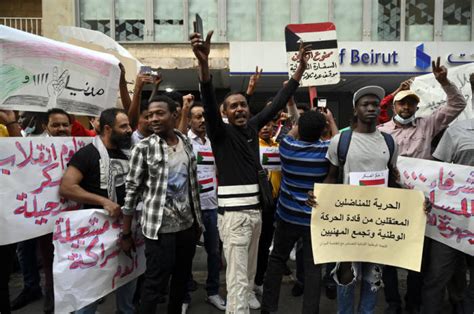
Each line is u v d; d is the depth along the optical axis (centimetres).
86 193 300
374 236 311
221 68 1038
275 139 470
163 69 1044
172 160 302
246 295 313
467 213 315
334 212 311
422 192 311
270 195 324
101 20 1055
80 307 289
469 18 1080
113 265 308
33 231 293
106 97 372
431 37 1082
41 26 1100
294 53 436
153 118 297
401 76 1037
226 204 318
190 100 401
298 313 393
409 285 378
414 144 376
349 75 1027
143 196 301
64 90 335
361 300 326
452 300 373
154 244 295
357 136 309
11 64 293
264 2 1059
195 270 516
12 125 325
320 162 325
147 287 296
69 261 289
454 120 401
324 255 310
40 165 298
